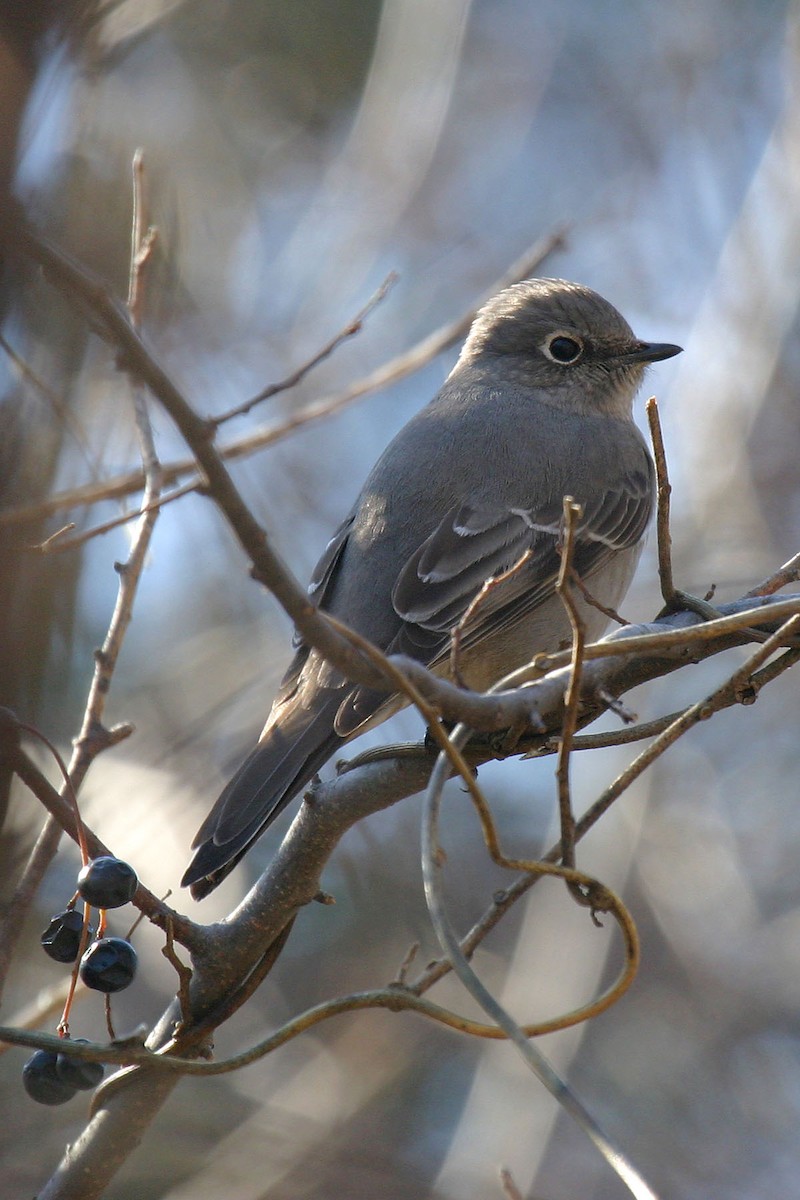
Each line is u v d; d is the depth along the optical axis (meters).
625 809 12.84
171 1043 5.45
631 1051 13.23
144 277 7.42
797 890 13.95
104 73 8.12
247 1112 11.73
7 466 6.13
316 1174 11.49
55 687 8.23
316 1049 12.43
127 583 6.39
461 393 9.68
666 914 13.06
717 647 5.80
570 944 12.06
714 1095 13.03
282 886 5.62
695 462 13.39
